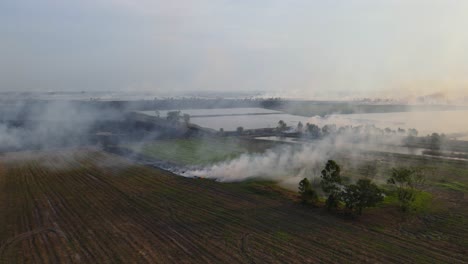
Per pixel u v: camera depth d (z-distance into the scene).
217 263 28.44
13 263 28.72
